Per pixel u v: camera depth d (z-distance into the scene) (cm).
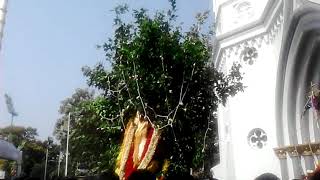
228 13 2561
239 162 2272
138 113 987
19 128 6781
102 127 1109
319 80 2066
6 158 1927
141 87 982
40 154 6278
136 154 936
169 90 977
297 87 2086
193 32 1095
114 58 1084
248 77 2342
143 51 982
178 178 509
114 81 1080
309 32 1938
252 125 2262
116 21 1081
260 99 2264
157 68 984
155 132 950
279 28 2180
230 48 2456
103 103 1093
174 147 1004
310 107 1966
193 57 993
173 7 1061
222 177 2505
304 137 2028
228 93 1135
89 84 1119
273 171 2095
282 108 2106
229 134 2412
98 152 2095
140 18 1038
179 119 995
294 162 1991
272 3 2209
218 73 1107
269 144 2167
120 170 934
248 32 2383
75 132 2939
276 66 2180
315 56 2031
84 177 498
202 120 1055
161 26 1029
